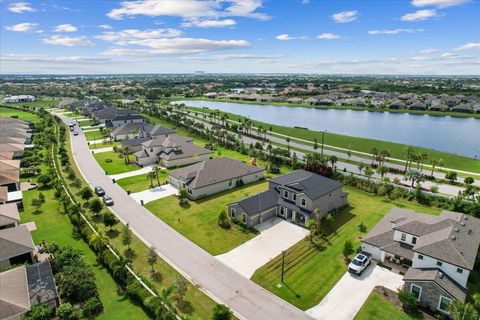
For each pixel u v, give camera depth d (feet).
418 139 384.88
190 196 193.47
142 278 111.34
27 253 125.08
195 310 100.12
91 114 497.87
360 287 111.65
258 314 99.09
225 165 216.13
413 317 97.30
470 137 394.32
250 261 127.34
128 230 136.05
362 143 355.77
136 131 363.56
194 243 141.38
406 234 124.16
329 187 171.01
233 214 164.76
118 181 223.10
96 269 122.42
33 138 354.33
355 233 150.00
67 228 156.15
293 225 158.30
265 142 358.64
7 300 92.22
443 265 105.29
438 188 207.82
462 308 87.25
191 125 406.00
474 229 125.49
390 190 198.49
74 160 274.77
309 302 104.32
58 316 96.07
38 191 205.67
